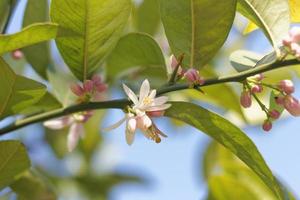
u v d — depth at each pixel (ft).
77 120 3.24
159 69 3.24
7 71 2.76
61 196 4.37
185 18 2.87
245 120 3.61
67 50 2.90
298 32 2.79
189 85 2.82
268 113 2.87
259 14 2.93
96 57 2.92
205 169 4.11
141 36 3.11
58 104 3.23
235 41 4.06
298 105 2.84
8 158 2.88
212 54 2.89
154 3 3.75
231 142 2.82
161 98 2.79
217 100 3.63
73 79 3.42
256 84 2.84
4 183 2.94
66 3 2.77
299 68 3.47
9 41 2.69
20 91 2.82
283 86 2.84
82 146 4.46
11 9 3.19
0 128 2.95
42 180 3.36
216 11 2.86
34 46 3.33
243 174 3.48
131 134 2.77
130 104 2.85
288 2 2.93
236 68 2.89
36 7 3.24
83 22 2.82
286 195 2.88
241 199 3.46
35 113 3.20
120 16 2.83
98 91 2.94
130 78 3.34
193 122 2.84
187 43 2.89
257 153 2.77
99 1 2.77
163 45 3.75
